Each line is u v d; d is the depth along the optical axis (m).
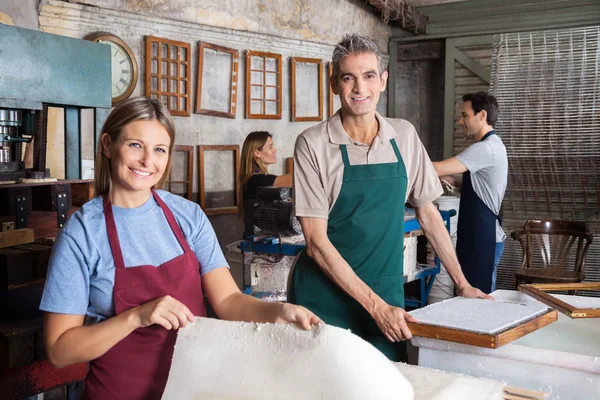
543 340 1.74
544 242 4.98
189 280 1.51
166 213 1.53
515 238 5.01
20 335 2.10
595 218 5.80
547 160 5.80
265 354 1.13
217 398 1.13
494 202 3.89
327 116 6.72
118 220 1.45
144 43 4.96
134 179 1.42
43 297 1.37
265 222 3.53
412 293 5.52
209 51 5.50
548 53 5.76
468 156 3.81
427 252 5.16
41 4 4.27
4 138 3.04
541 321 1.71
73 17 4.48
